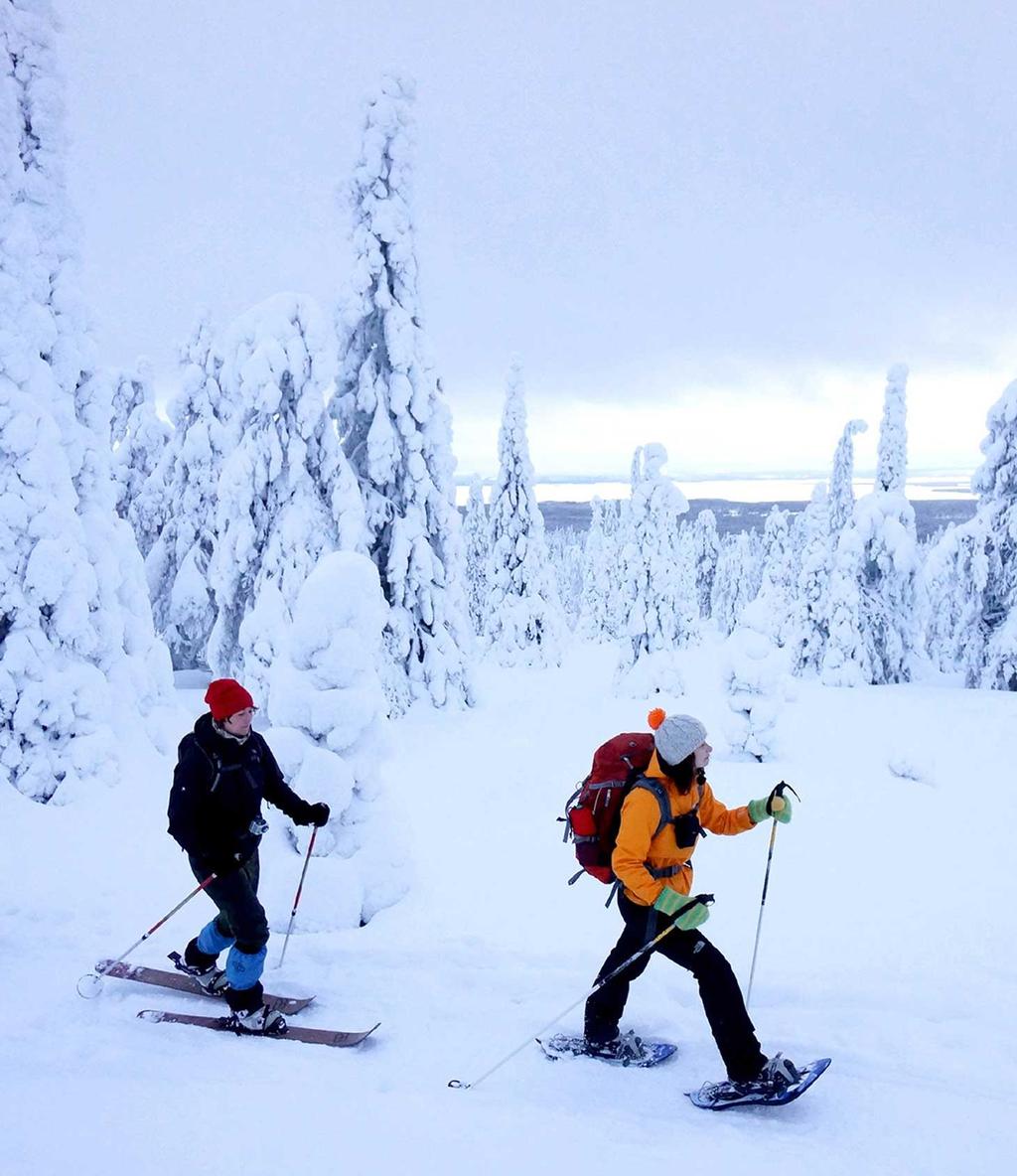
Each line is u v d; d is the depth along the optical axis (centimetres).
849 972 577
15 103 1249
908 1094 417
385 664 2109
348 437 2236
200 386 2631
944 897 791
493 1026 498
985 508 3092
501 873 841
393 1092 416
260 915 498
